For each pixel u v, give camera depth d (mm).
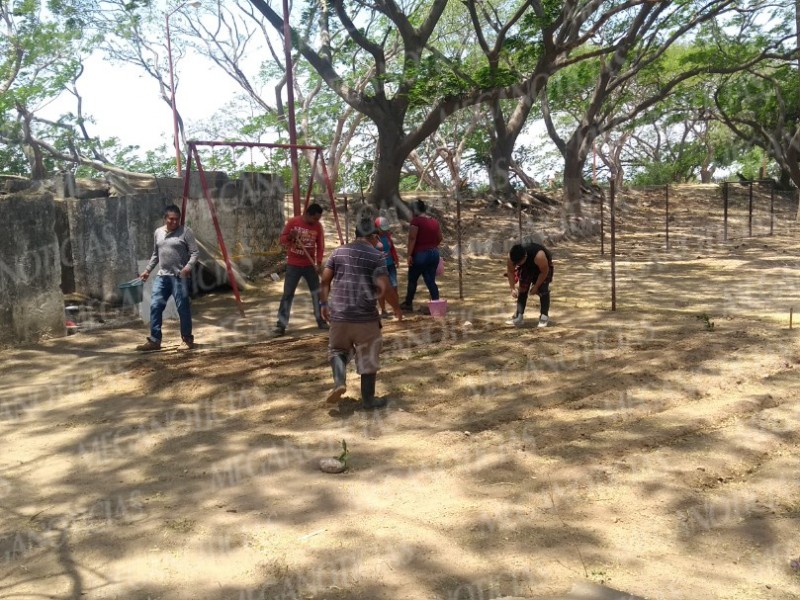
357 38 17719
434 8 17562
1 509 4504
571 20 15859
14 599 3443
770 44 18234
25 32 20438
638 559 3465
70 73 21359
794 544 3510
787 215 25094
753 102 20094
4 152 21875
